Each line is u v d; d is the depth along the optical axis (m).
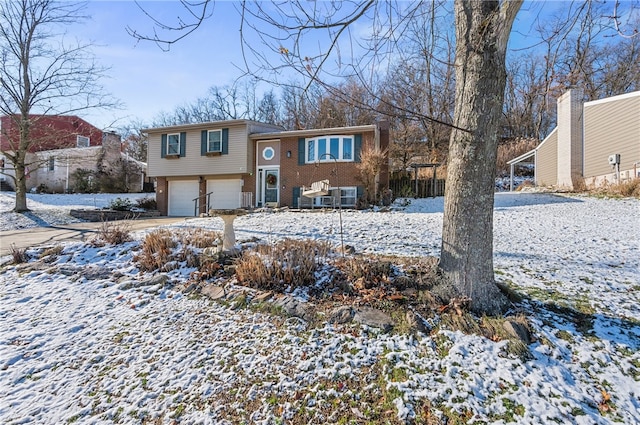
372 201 13.40
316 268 4.32
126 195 22.03
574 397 2.31
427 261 4.31
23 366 2.98
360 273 3.96
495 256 5.09
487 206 3.28
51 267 5.30
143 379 2.71
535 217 8.83
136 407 2.42
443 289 3.38
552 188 15.30
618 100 12.95
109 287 4.51
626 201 10.45
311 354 2.84
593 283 3.88
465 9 3.17
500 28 2.91
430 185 16.61
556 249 5.40
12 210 13.97
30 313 3.94
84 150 23.50
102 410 2.43
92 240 6.50
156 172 17.38
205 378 2.66
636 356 2.65
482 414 2.18
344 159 14.20
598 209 9.46
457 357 2.68
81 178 23.08
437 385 2.43
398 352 2.78
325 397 2.39
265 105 29.83
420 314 3.23
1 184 24.19
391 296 3.50
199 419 2.27
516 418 2.15
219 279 4.40
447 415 2.19
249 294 3.92
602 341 2.83
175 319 3.59
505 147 26.16
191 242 5.73
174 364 2.85
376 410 2.26
